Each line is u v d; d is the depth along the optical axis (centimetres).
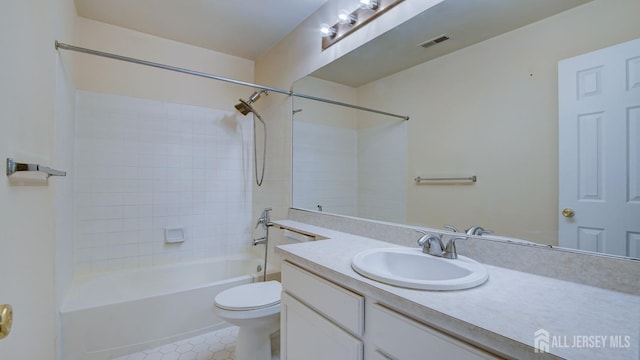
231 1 205
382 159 164
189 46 270
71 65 200
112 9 216
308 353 116
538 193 105
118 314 185
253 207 297
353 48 180
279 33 248
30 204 102
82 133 225
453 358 69
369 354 91
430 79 140
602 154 90
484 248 115
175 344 199
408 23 148
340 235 171
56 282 158
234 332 215
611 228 88
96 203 230
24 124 95
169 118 260
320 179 207
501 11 115
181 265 256
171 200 261
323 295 109
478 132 123
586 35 93
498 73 116
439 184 137
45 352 128
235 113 293
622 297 81
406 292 83
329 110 200
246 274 274
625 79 86
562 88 99
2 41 74
